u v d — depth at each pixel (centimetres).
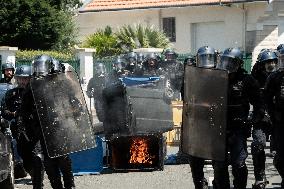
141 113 1065
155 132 1055
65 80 778
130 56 1538
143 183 952
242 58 724
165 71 1518
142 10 3078
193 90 716
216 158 696
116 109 1043
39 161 777
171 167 1086
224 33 2953
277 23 2912
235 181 723
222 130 692
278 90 792
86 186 940
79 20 3225
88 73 1992
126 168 1051
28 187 938
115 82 1092
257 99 730
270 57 957
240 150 714
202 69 705
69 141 769
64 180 797
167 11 3052
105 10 3139
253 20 2880
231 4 2870
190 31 3016
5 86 1038
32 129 784
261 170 839
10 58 1786
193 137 719
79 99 782
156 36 2673
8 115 834
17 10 2689
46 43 2784
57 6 2944
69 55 2194
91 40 2683
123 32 2675
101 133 1086
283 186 826
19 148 802
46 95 767
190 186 921
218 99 695
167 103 1090
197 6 2944
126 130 1041
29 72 839
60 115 769
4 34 2714
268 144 1256
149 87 1235
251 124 733
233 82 717
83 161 1042
